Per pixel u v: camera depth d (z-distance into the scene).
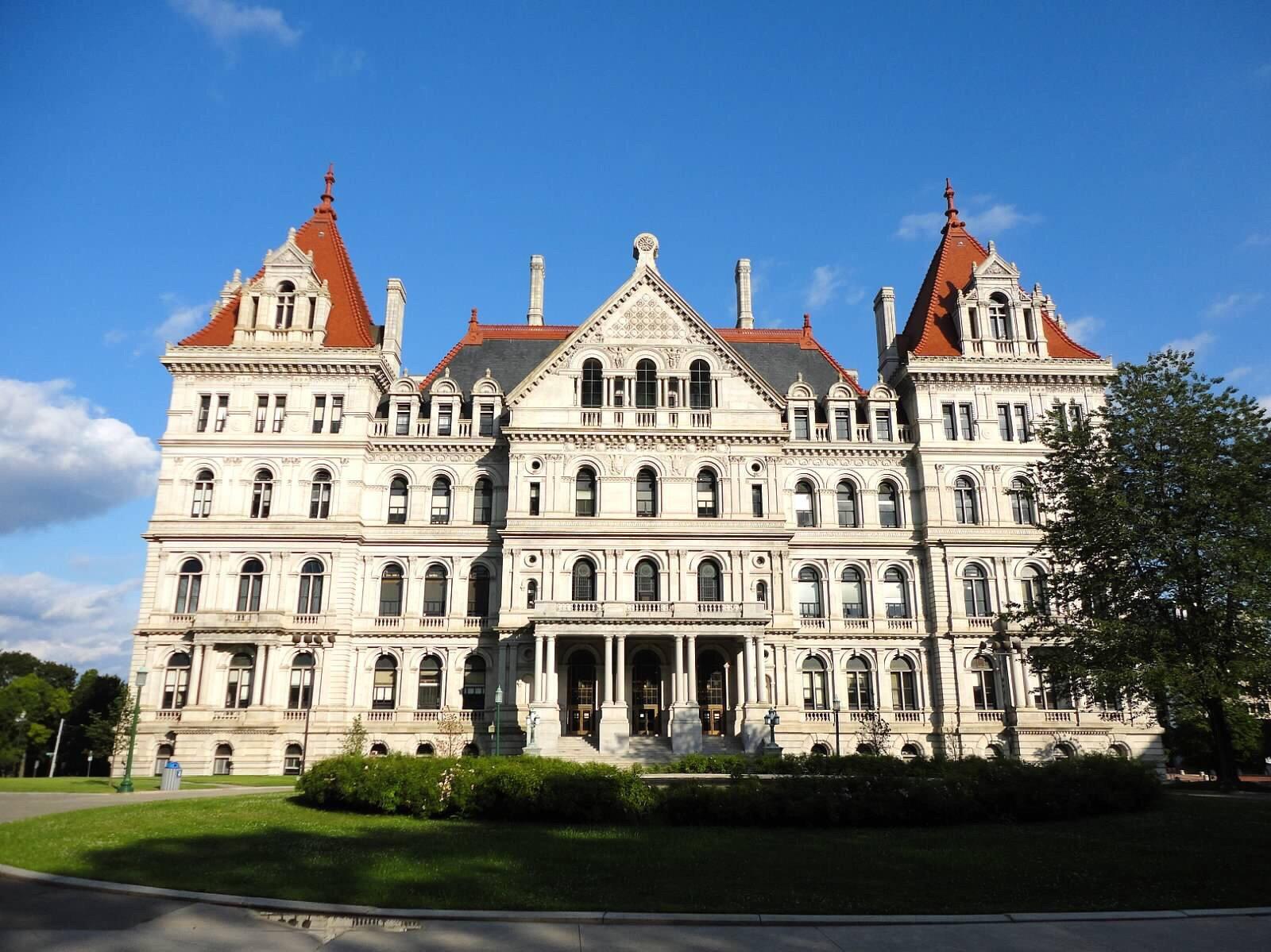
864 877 21.45
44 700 119.56
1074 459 48.19
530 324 82.56
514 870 21.12
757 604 62.59
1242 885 20.84
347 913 17.23
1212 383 45.53
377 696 65.19
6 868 20.41
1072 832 27.97
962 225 81.56
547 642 61.41
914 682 67.25
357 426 68.62
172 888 18.97
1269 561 40.50
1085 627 45.41
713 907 18.27
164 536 65.62
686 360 69.44
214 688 62.97
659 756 58.06
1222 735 43.38
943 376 71.56
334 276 75.25
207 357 68.88
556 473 66.50
